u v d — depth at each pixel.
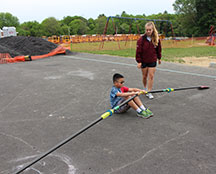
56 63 10.01
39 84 6.06
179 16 46.44
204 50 16.75
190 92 4.98
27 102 4.58
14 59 10.84
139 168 2.31
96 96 4.86
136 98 3.72
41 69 8.44
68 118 3.70
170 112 3.85
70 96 4.91
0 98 4.89
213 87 5.34
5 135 3.14
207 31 40.94
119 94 3.57
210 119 3.52
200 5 41.62
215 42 23.30
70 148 2.75
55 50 13.73
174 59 11.05
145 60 4.55
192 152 2.59
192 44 23.92
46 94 5.11
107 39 36.00
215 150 2.62
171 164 2.37
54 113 3.94
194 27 42.53
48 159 2.53
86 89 5.45
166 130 3.17
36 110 4.11
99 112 3.94
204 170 2.25
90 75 7.09
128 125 3.37
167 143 2.80
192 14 43.28
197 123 3.38
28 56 11.02
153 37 4.40
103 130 3.22
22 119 3.71
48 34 101.62
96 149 2.71
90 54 13.91
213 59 11.13
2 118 3.77
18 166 2.41
